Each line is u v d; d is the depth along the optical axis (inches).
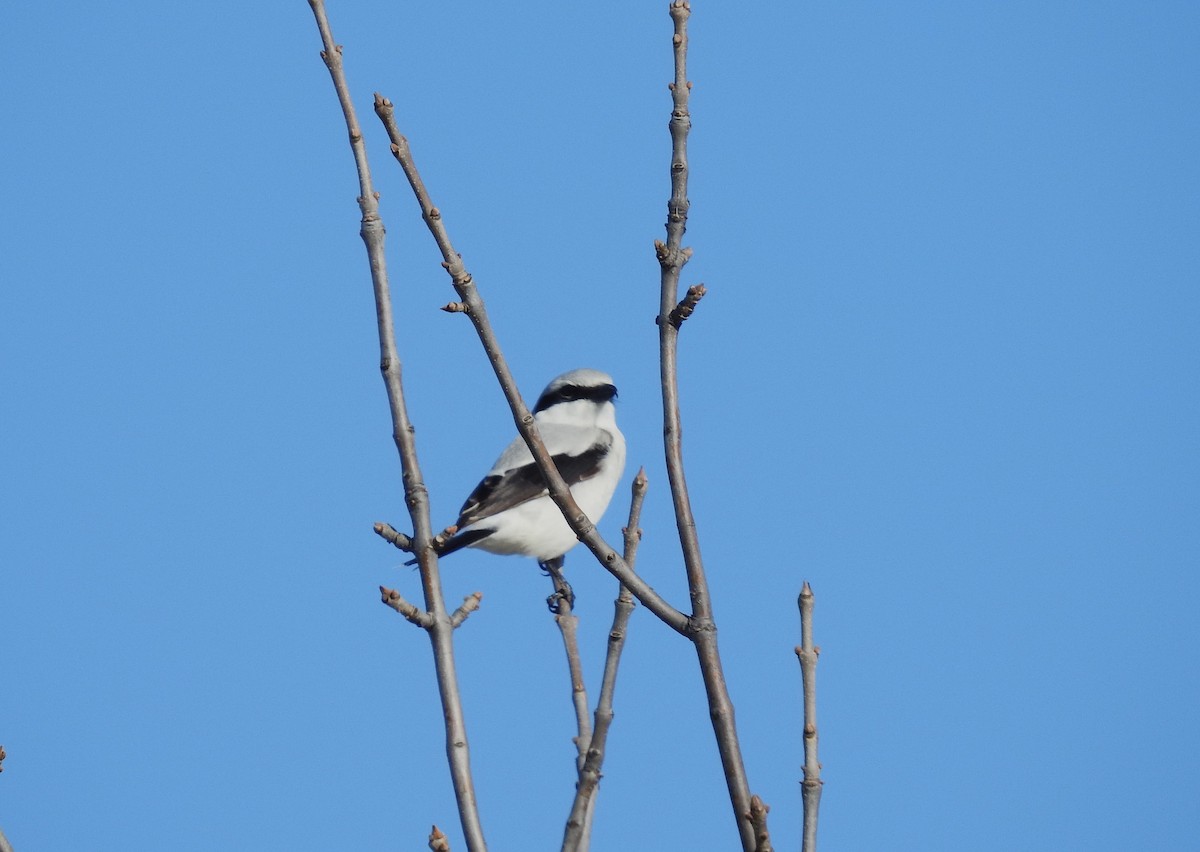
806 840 330.3
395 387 385.7
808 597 354.3
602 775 347.9
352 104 405.4
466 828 337.7
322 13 410.3
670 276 346.6
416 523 373.1
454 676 355.9
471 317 321.7
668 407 338.6
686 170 351.6
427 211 327.0
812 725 341.7
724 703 315.0
